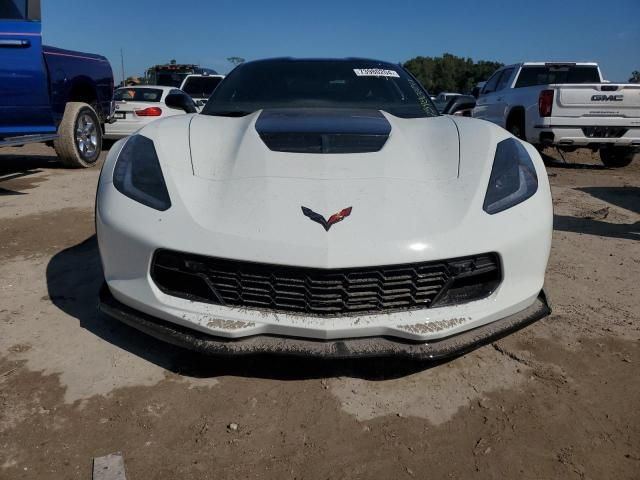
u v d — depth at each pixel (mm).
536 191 2289
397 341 1966
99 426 1861
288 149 2344
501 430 1890
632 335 2574
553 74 10016
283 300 1954
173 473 1663
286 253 1883
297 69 3510
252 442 1807
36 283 3059
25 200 5262
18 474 1637
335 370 2225
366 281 1934
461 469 1708
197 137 2467
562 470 1708
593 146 8492
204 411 1955
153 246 2002
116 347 2363
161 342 2408
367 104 3225
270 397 2045
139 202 2113
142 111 10375
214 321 1950
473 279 2076
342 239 1907
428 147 2506
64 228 4227
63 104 7008
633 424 1930
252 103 3219
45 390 2051
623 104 8086
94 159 7809
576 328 2633
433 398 2062
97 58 7969
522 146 2559
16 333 2465
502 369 2266
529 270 2164
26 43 5941
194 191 2127
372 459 1744
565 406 2025
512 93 9305
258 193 2061
